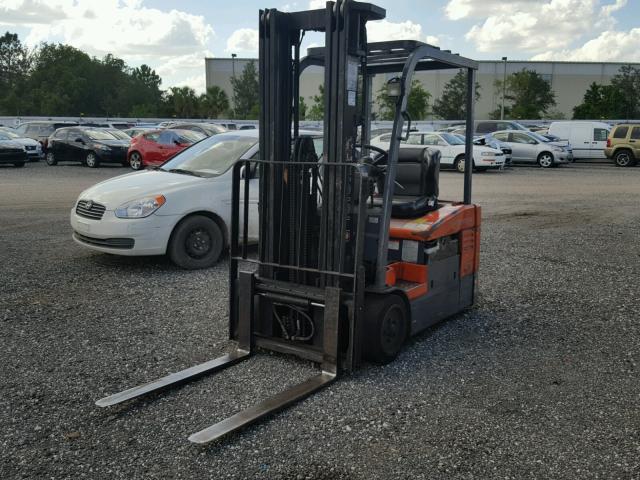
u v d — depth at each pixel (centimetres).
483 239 1023
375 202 547
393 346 488
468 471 341
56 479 332
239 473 338
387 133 2092
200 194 777
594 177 2227
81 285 702
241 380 453
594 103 6519
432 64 573
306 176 475
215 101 7475
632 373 476
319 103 4791
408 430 384
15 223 1128
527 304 655
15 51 10400
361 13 450
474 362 494
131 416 400
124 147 2492
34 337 538
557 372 477
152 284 708
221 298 655
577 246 968
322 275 471
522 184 1952
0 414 401
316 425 389
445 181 2031
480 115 8212
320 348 468
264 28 473
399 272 534
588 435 381
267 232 493
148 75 11262
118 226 738
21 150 2436
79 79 9881
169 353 505
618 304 656
